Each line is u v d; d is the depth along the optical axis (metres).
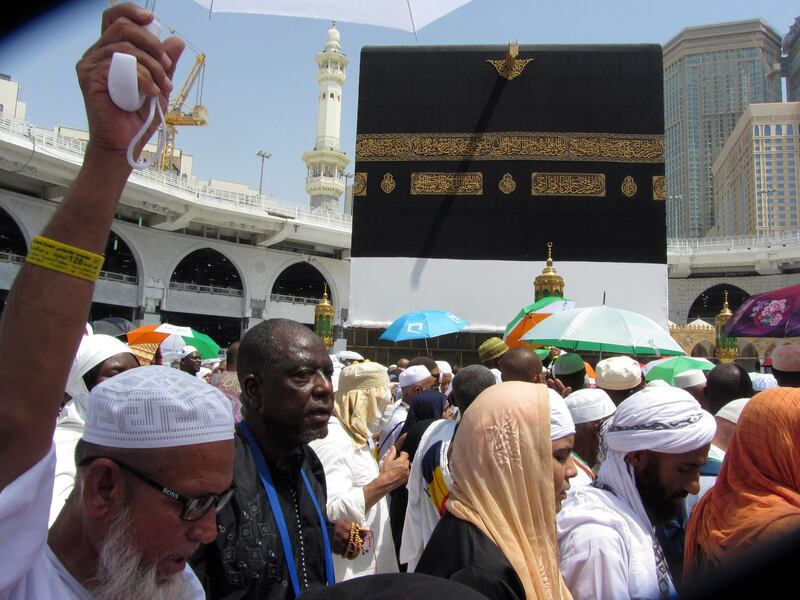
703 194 71.12
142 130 1.02
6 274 28.31
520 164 15.20
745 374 3.70
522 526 1.59
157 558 1.17
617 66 15.32
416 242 15.16
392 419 4.86
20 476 0.94
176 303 35.00
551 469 1.65
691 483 1.97
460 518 1.63
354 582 1.00
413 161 15.41
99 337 2.73
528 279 14.81
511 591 1.45
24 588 1.04
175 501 1.17
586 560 1.73
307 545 1.95
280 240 37.22
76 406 2.55
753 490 1.63
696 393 4.62
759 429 1.67
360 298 15.07
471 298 14.84
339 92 56.53
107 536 1.15
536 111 15.33
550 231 14.95
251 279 37.28
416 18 1.68
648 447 1.93
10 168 26.23
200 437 1.21
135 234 33.19
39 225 29.17
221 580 1.69
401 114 15.59
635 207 14.90
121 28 1.02
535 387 1.76
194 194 32.66
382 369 3.44
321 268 39.69
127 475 1.18
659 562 1.82
